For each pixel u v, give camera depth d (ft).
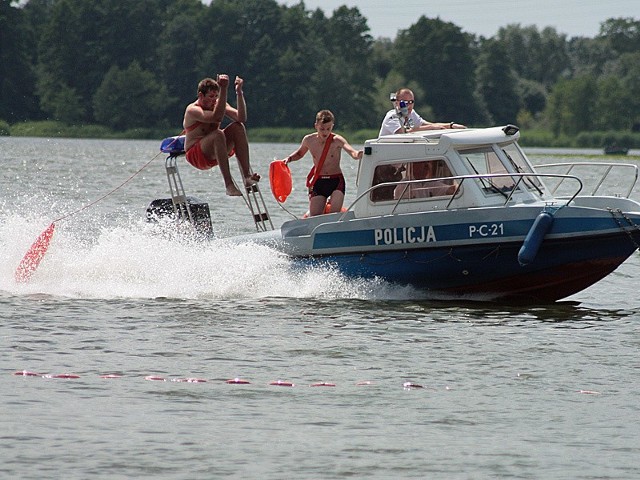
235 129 155.22
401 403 98.68
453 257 144.97
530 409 97.45
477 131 149.59
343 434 90.07
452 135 146.61
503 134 148.87
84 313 135.23
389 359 114.01
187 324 129.80
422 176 147.43
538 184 153.07
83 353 114.21
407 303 146.00
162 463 82.94
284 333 125.49
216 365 110.63
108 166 519.19
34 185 354.33
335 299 148.36
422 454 85.71
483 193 145.38
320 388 102.99
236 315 135.74
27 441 86.84
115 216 253.65
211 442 87.61
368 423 92.94
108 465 82.33
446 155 146.00
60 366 108.68
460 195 145.38
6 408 94.63
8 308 137.39
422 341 122.52
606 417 95.35
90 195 319.47
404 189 148.05
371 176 149.69
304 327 128.98
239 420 93.15
